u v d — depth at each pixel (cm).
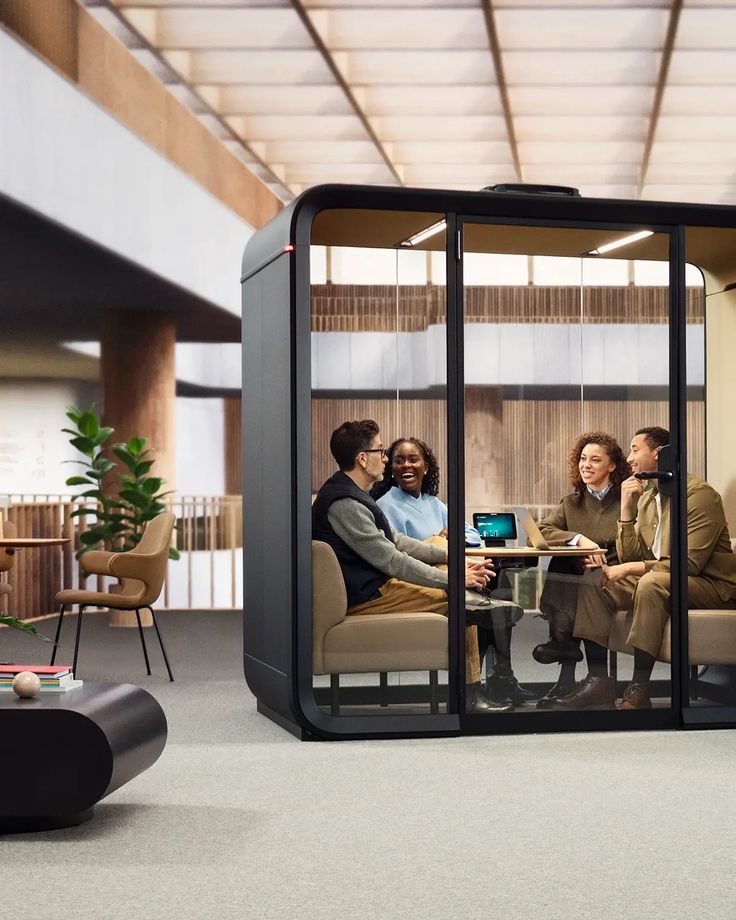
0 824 362
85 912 293
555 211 531
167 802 398
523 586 530
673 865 330
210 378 1814
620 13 789
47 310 1196
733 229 551
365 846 348
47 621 991
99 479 1018
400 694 517
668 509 545
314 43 852
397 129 1044
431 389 527
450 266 525
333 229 523
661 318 545
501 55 865
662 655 539
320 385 519
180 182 1048
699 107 966
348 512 517
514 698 528
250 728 530
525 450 531
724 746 493
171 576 1496
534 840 354
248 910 294
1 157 738
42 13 795
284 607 513
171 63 901
